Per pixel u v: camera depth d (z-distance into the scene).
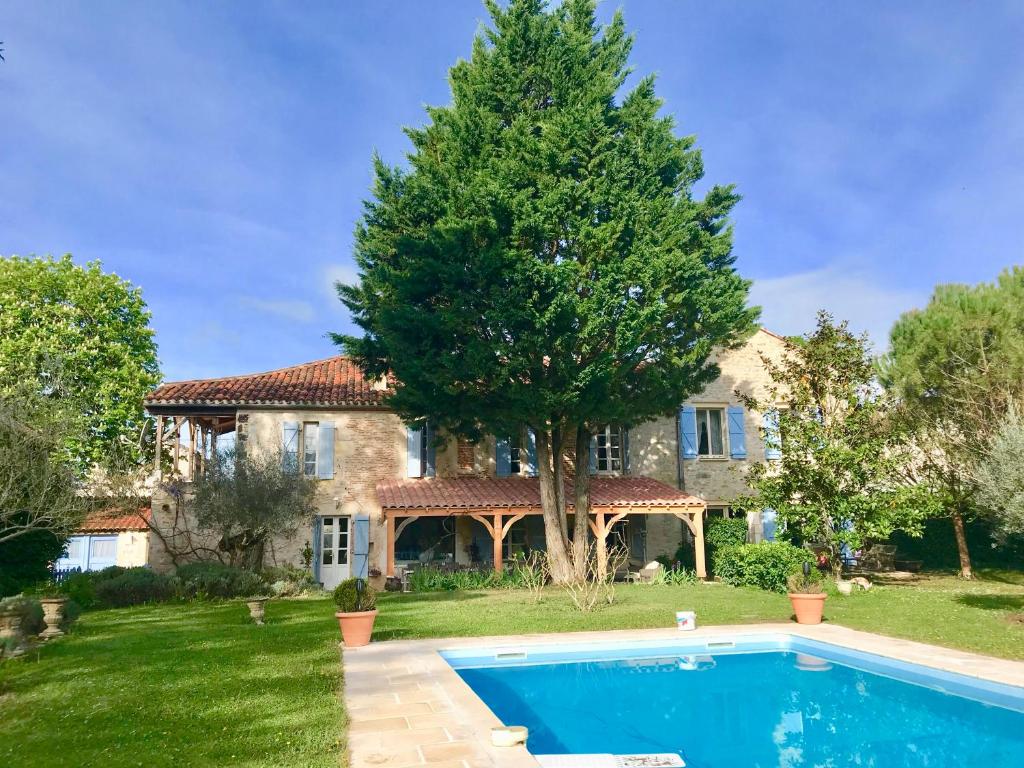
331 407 20.72
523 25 15.73
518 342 14.33
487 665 9.60
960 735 6.74
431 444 19.23
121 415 24.19
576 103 15.36
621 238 14.73
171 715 6.26
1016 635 9.98
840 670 9.35
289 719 6.05
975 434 16.72
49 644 10.09
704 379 17.61
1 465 12.38
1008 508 10.38
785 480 15.98
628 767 5.98
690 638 10.43
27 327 23.58
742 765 6.01
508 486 20.50
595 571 16.84
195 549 18.34
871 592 15.44
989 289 19.56
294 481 17.77
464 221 14.25
